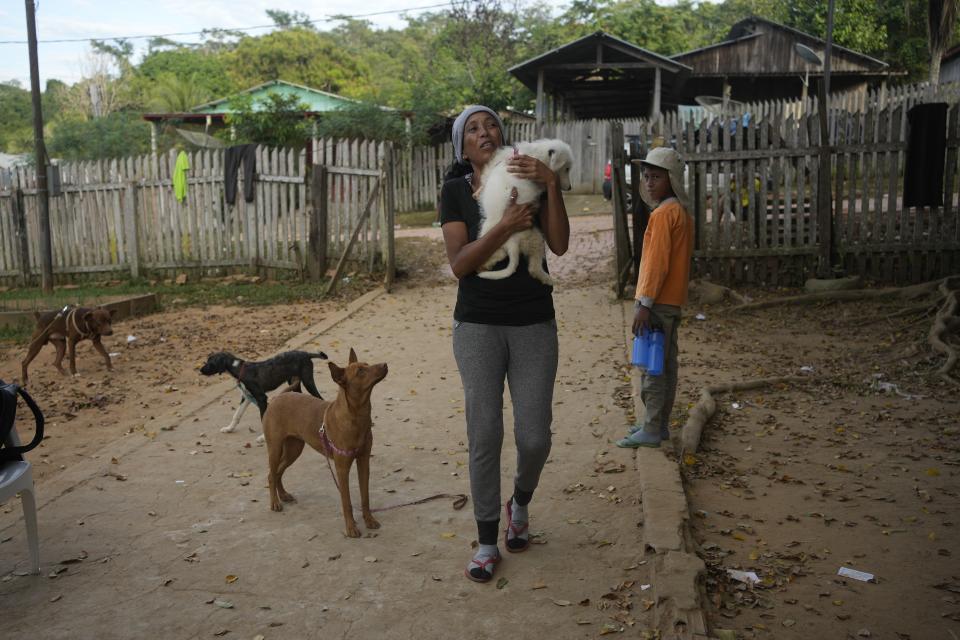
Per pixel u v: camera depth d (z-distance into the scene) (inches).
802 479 184.2
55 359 328.2
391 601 134.0
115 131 1127.6
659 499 164.4
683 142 416.5
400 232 729.6
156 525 167.8
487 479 138.6
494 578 140.5
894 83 1194.6
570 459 199.5
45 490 188.9
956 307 323.3
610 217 731.4
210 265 550.0
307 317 413.4
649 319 191.3
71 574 147.0
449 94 1282.0
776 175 408.8
